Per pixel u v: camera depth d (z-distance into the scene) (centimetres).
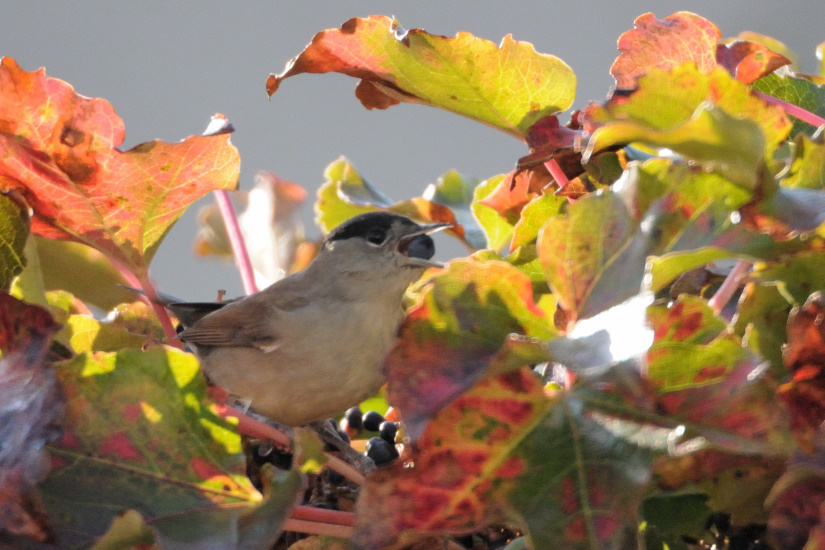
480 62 444
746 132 297
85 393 309
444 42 436
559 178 449
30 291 429
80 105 409
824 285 310
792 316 289
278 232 666
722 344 291
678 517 325
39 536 272
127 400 311
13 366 306
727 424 281
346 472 345
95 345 446
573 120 459
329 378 686
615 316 277
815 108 456
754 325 323
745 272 344
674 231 305
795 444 274
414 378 296
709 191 308
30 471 276
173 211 468
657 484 300
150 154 425
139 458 307
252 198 675
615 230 310
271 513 284
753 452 275
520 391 305
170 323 489
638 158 446
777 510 271
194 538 284
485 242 574
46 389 296
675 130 299
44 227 465
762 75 424
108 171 432
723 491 309
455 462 297
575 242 311
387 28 434
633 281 300
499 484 294
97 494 297
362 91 493
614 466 289
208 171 443
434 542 337
